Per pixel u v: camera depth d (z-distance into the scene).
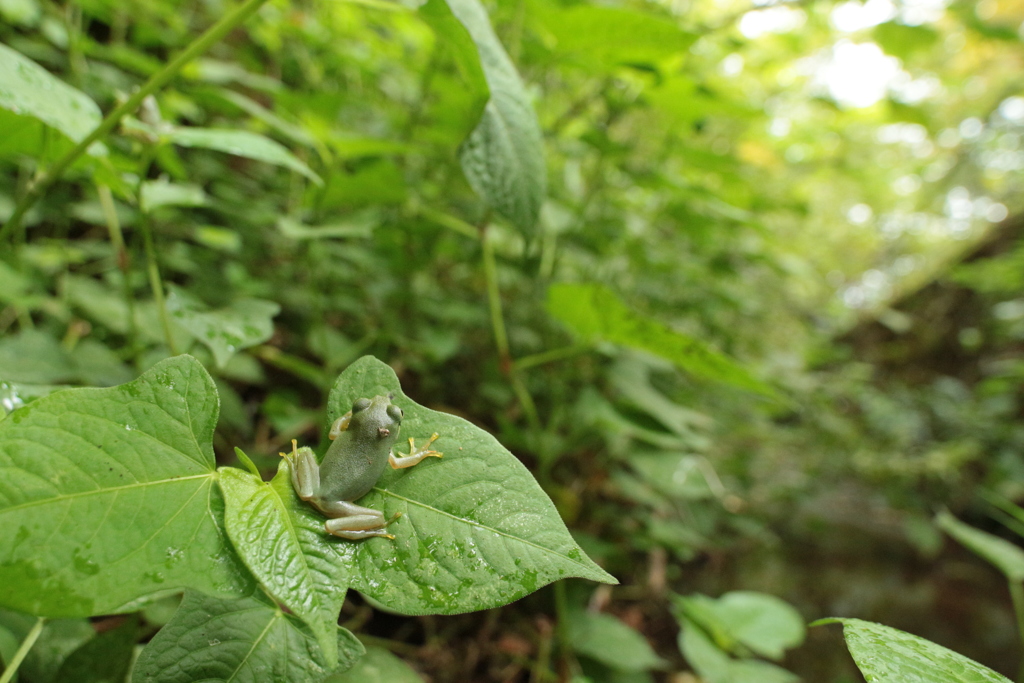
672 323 0.68
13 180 0.42
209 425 0.17
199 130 0.26
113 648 0.21
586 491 0.49
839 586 0.63
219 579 0.15
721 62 0.70
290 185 0.54
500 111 0.22
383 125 0.59
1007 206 1.22
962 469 0.84
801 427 0.88
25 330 0.29
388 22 0.54
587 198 0.48
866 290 1.40
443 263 0.57
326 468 0.17
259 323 0.25
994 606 0.64
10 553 0.14
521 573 0.16
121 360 0.33
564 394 0.51
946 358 1.17
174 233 0.48
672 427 0.39
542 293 0.50
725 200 0.61
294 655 0.19
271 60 0.65
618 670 0.36
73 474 0.15
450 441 0.18
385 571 0.16
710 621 0.35
